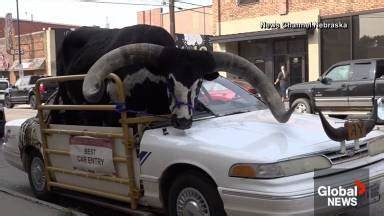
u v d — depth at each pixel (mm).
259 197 4316
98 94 5156
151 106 5594
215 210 4719
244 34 28234
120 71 5566
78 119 6207
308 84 17625
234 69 5430
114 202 6133
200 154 4723
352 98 16203
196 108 5719
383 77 15625
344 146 4762
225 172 4523
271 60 28266
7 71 55219
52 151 6523
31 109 29312
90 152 5875
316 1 25516
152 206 5375
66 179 6445
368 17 23797
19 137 7402
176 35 30562
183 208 5027
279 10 26938
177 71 5031
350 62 16422
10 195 6957
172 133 5207
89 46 6332
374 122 5141
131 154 5402
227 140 4793
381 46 23469
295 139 4777
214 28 30516
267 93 5469
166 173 5090
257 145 4605
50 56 48719
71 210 6152
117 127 5594
